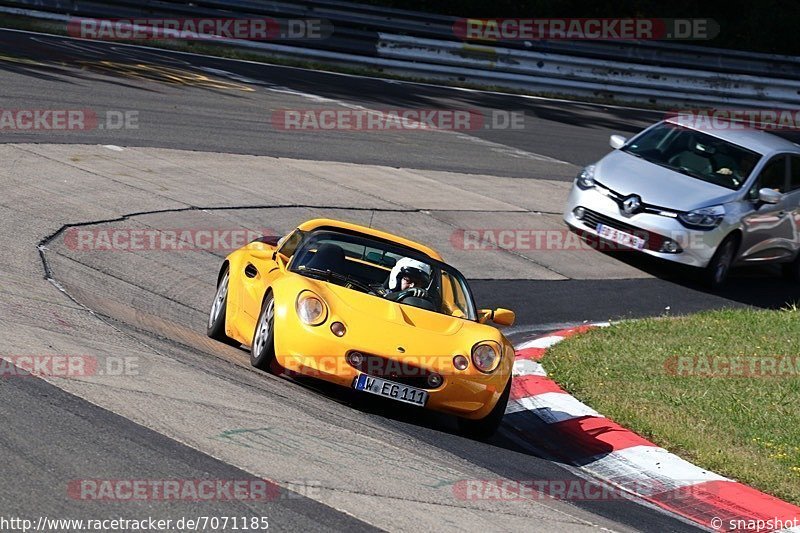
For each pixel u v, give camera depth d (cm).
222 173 5281
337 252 3022
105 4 8406
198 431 2070
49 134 5156
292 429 2239
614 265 5494
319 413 2464
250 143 6053
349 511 1825
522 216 6009
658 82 10981
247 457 1984
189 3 8744
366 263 3114
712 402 3300
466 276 4716
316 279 2903
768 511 2470
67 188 4394
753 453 2839
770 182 5647
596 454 2784
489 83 10131
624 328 4209
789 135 10456
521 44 10231
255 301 2950
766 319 4647
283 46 9144
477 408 2662
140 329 2897
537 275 5012
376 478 2044
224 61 8512
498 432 2884
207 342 3066
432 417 2894
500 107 9225
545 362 3556
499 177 6819
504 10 11875
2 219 3769
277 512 1744
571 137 8644
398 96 8656
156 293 3531
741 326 4456
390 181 6022
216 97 7019
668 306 4956
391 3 11394
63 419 1964
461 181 6456
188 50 8625
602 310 4681
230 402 2327
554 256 5391
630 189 5347
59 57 7094
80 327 2698
